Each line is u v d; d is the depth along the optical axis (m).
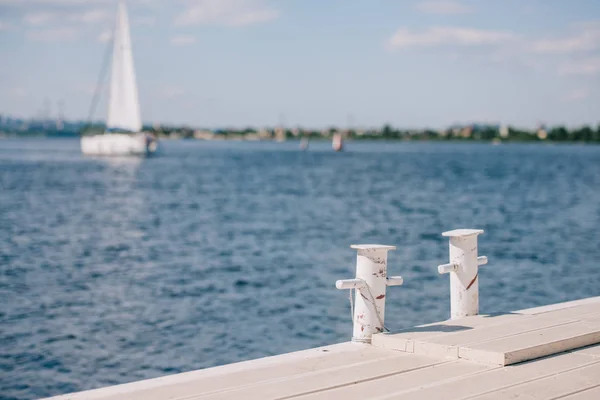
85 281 20.05
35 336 14.31
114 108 106.62
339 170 92.75
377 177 77.75
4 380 11.78
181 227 33.66
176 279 20.39
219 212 40.94
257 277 20.70
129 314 16.12
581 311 7.93
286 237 30.12
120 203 46.06
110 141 107.38
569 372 5.83
